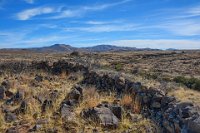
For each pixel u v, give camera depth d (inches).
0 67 1160.8
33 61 1239.5
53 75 992.9
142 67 1391.5
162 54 2751.0
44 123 407.5
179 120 343.9
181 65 1546.5
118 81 627.8
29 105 472.4
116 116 427.2
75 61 1232.8
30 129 388.8
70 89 633.0
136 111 459.5
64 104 469.1
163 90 488.4
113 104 474.3
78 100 516.1
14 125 414.0
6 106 510.3
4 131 393.4
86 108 474.3
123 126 394.3
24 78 844.6
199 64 1584.6
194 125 304.3
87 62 1222.3
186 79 653.3
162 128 382.3
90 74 797.2
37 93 587.5
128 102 490.6
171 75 933.2
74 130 381.1
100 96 569.0
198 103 383.2
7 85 673.0
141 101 493.4
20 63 1200.8
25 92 579.8
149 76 775.1
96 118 406.0
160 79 713.6
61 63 1124.5
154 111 443.2
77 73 919.0
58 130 381.4
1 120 424.5
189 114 335.9
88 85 708.0
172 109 383.9
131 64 1656.0
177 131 341.1
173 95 451.2
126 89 581.0
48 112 459.2
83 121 409.4
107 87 649.0
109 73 744.3
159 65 1567.4
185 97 436.8
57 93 573.3
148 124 396.2
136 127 388.8
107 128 390.6
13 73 1021.2
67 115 430.0
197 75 1000.2
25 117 444.1
